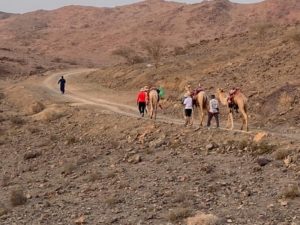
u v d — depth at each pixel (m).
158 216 14.06
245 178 16.41
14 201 17.58
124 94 45.31
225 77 37.78
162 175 18.36
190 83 38.78
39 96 45.16
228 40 58.81
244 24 172.50
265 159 17.39
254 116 27.47
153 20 190.00
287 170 16.34
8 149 28.03
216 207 14.10
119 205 15.64
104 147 24.75
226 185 16.02
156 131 24.16
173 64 49.84
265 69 36.50
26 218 15.50
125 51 67.31
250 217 12.99
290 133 22.58
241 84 34.38
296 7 174.75
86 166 21.98
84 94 47.25
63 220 14.77
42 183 20.45
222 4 197.62
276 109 27.06
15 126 33.97
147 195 16.22
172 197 15.70
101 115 30.69
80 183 19.42
